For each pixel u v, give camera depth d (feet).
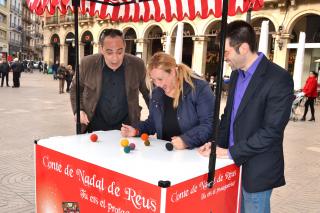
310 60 60.95
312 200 14.61
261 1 10.40
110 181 6.77
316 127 33.73
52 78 104.12
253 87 7.40
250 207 7.86
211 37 72.95
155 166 6.74
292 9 58.90
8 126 26.66
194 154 7.79
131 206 6.43
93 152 7.58
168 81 8.36
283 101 7.08
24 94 51.34
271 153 7.59
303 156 21.63
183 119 8.69
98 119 11.82
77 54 10.98
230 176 7.61
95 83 11.23
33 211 12.50
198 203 6.75
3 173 16.06
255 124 7.46
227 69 54.08
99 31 92.07
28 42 262.67
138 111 11.90
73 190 7.59
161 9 14.11
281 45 60.80
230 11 11.34
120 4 13.00
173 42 75.25
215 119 7.13
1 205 12.82
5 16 200.23
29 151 19.89
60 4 10.57
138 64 11.61
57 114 33.71
